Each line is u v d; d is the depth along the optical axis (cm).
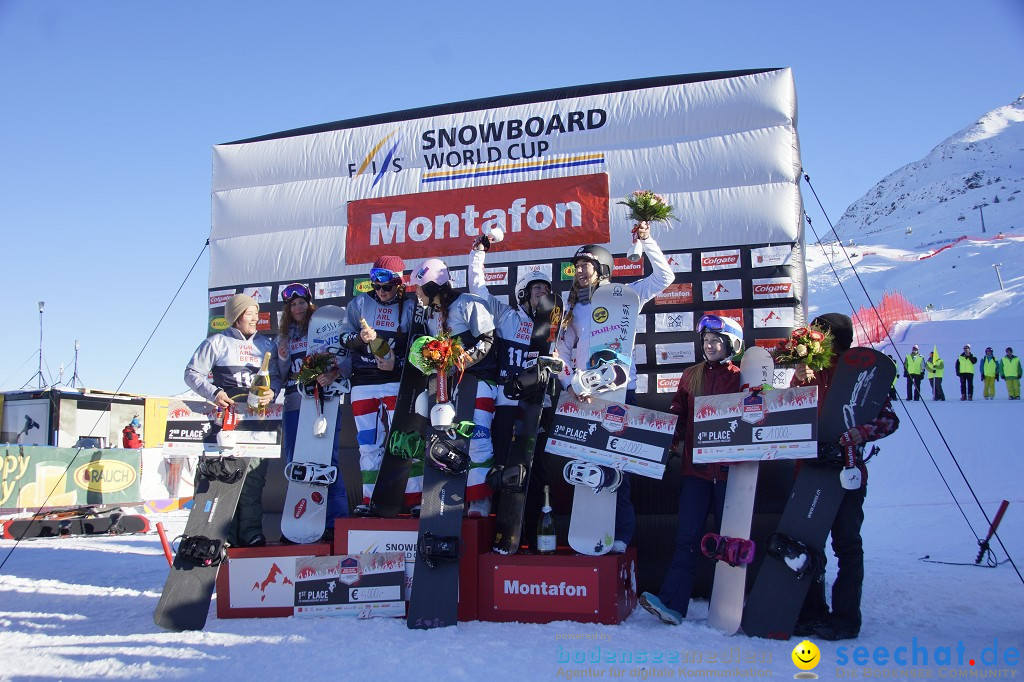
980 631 493
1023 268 7144
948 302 6606
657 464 501
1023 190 18575
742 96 668
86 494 1359
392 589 516
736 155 662
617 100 698
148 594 657
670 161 674
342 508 594
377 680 388
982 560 752
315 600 524
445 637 462
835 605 475
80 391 1733
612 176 685
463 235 712
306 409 575
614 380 515
